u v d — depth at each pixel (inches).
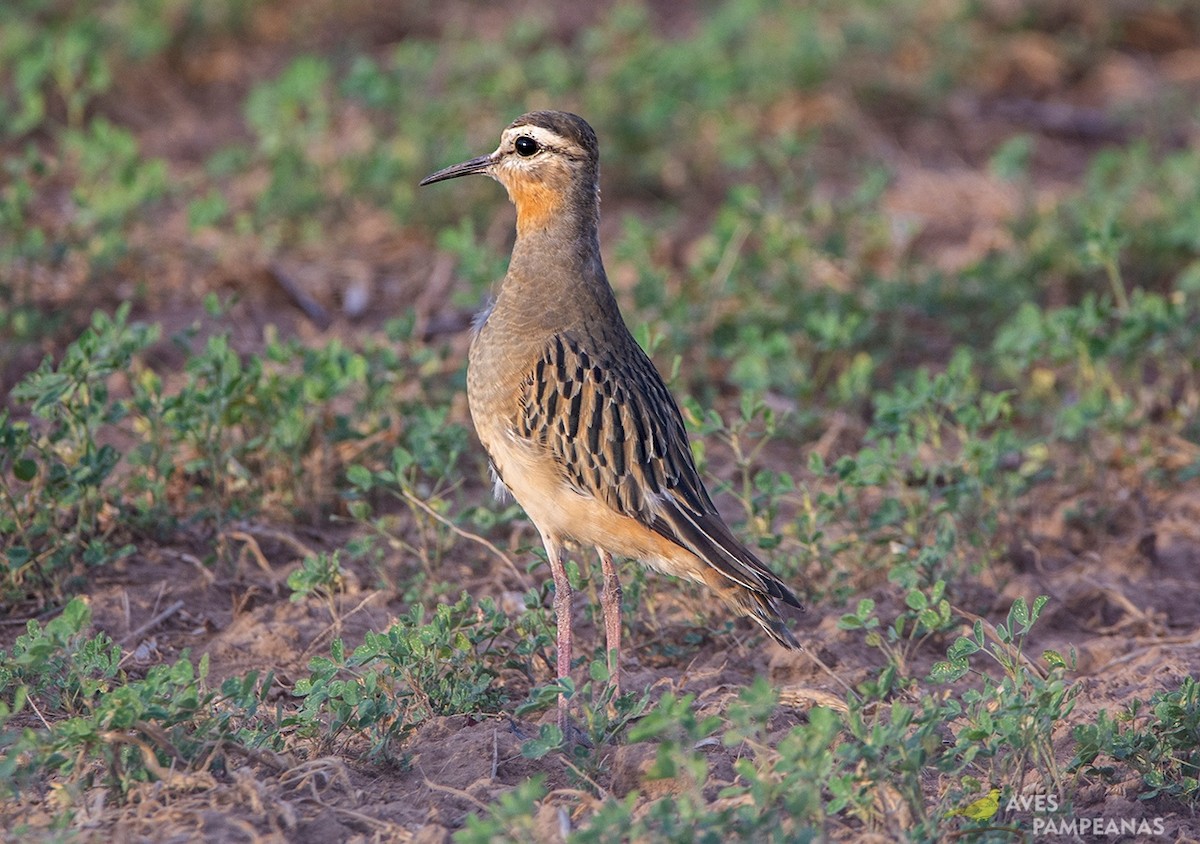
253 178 793.6
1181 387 644.7
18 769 333.4
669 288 684.1
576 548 450.6
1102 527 534.9
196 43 941.8
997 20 1034.7
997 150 903.7
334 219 761.6
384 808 345.1
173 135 855.7
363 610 466.3
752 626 466.3
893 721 335.0
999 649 428.5
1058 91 989.2
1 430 456.4
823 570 483.8
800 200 747.4
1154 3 1051.3
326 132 796.0
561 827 327.6
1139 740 363.6
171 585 474.6
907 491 516.7
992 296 686.5
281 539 505.4
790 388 607.5
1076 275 719.1
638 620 459.5
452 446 504.4
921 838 326.0
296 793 349.1
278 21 978.7
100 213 659.4
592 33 916.6
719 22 948.0
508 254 730.8
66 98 809.5
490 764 365.4
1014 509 524.7
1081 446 573.9
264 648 440.5
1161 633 477.4
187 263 689.0
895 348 663.8
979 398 615.5
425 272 720.3
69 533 470.0
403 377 569.9
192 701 342.0
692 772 311.7
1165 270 725.3
